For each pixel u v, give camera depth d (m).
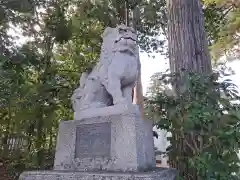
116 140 2.97
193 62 4.33
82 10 8.26
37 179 2.89
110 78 3.36
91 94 3.52
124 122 2.99
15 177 6.70
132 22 9.21
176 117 3.10
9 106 7.59
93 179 2.59
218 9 8.49
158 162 5.69
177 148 3.43
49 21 8.00
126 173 2.58
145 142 3.08
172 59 4.60
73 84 7.73
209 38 9.21
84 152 3.20
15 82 6.62
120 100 3.21
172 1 4.91
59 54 9.12
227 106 2.95
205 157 2.76
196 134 3.12
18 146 8.52
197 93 3.09
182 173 3.35
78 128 3.37
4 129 9.12
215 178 2.84
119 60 3.44
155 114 3.37
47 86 7.30
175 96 3.32
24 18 7.24
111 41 3.69
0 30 6.61
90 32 8.67
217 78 3.23
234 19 7.12
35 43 7.89
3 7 6.32
